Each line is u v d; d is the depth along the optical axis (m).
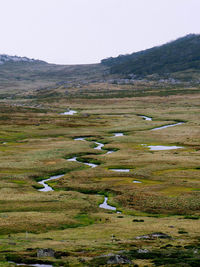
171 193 85.94
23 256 41.72
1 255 42.47
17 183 98.12
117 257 39.16
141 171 107.81
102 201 83.38
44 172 110.50
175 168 111.38
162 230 58.03
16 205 77.12
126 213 74.25
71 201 81.19
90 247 47.16
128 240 51.34
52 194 87.50
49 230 60.03
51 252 43.16
